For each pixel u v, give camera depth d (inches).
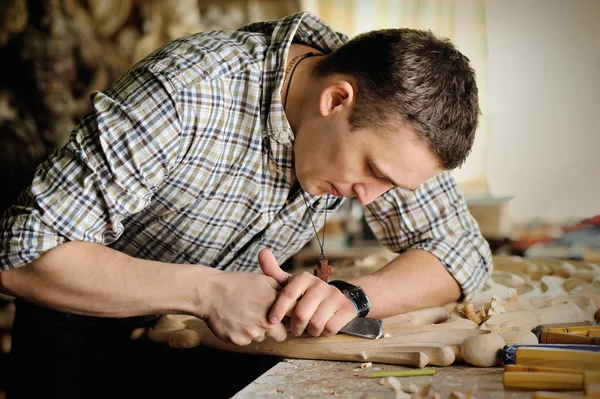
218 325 40.4
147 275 40.1
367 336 40.2
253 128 43.2
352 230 122.0
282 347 41.9
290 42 43.4
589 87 117.1
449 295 50.1
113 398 51.2
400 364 38.5
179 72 40.4
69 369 50.6
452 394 31.6
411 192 52.0
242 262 50.8
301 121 42.4
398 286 47.6
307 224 50.1
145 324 52.8
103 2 145.3
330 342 40.4
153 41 147.1
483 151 123.9
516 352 35.3
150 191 40.5
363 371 37.5
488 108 123.1
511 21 121.0
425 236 53.1
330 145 39.7
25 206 39.2
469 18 124.0
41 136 146.0
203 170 43.3
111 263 39.9
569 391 31.3
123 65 147.7
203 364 48.4
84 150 38.8
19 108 145.3
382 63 37.8
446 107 37.4
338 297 41.3
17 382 51.2
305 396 32.9
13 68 144.6
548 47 119.0
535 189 121.3
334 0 135.3
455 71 38.6
